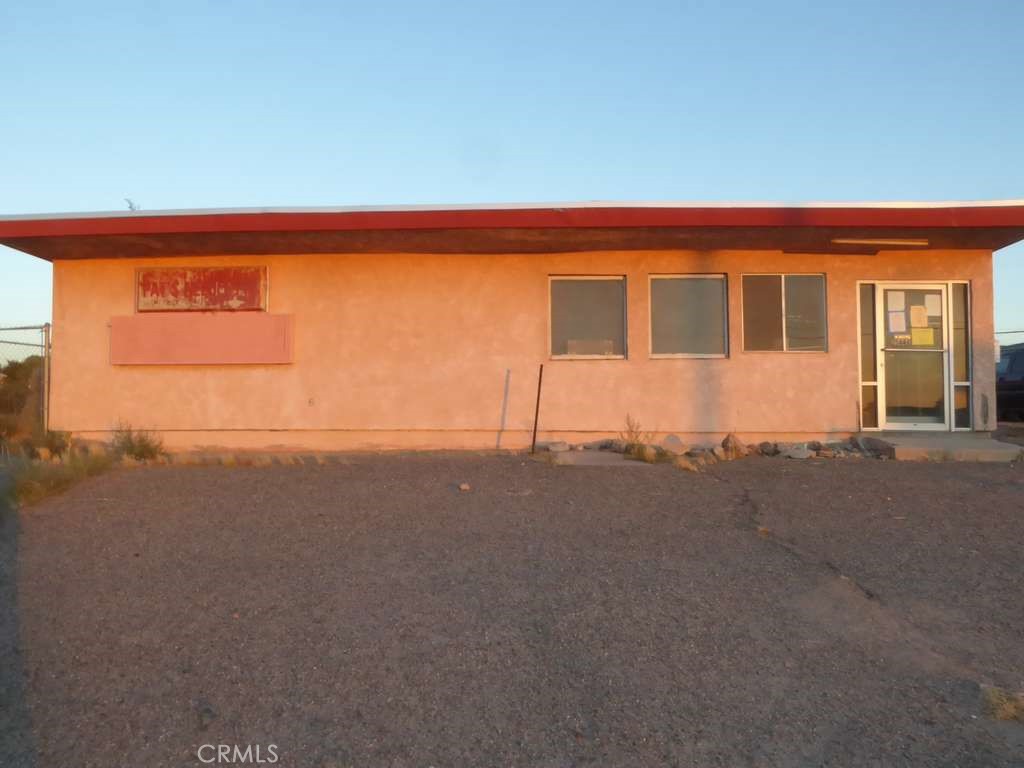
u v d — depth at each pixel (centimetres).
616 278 1446
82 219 1289
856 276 1438
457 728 477
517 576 709
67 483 1029
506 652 569
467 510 916
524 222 1245
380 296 1451
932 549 795
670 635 598
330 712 493
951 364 1442
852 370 1428
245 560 746
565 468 1173
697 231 1288
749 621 625
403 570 722
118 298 1477
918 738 470
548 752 455
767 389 1427
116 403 1470
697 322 1441
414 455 1338
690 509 930
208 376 1464
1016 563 757
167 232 1285
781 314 1437
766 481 1079
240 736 467
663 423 1424
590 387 1430
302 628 604
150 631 598
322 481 1061
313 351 1453
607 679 534
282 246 1395
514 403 1437
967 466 1212
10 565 734
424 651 569
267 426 1454
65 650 569
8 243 1372
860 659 567
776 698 513
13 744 457
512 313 1441
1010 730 478
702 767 442
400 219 1252
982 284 1438
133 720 482
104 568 726
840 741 467
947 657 573
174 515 888
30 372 1875
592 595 668
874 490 1027
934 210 1241
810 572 729
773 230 1285
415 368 1445
